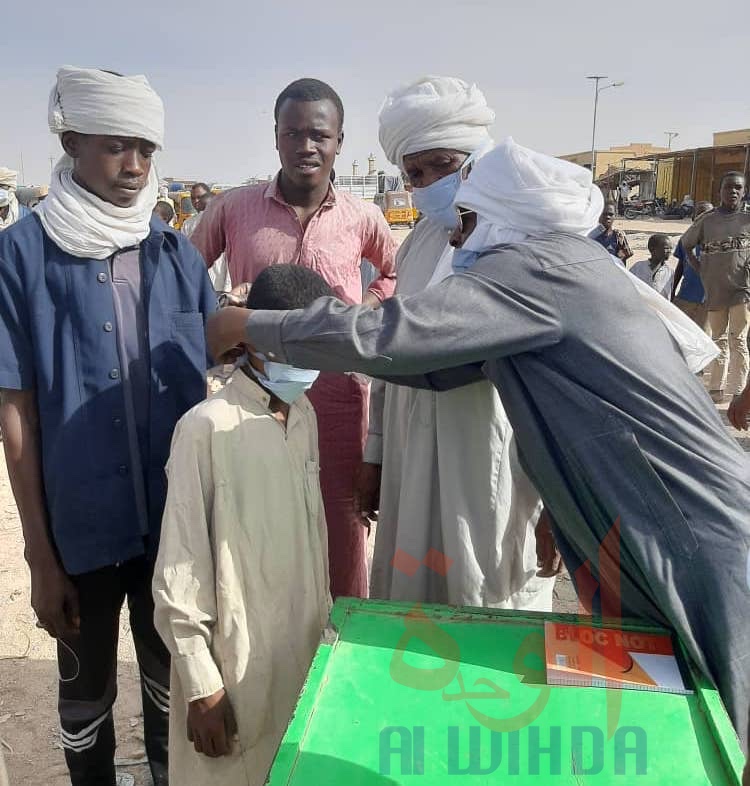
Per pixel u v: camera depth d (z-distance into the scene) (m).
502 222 1.82
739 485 1.70
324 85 2.99
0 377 2.00
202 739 1.82
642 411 1.70
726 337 7.46
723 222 7.16
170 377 2.23
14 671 3.42
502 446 2.21
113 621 2.30
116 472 2.16
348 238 3.18
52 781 2.78
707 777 1.35
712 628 1.66
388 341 1.65
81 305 2.06
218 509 1.86
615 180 48.75
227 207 3.18
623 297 1.75
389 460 2.44
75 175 2.07
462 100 2.38
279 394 1.99
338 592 3.19
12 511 5.08
